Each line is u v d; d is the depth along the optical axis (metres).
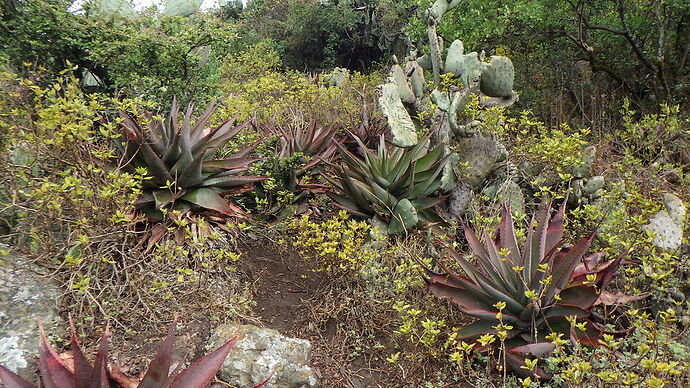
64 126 3.11
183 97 6.73
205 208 4.11
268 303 3.69
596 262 3.34
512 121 5.53
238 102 6.45
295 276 4.01
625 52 7.82
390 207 4.46
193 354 2.99
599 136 6.23
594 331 2.88
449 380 3.03
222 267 3.71
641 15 7.46
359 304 3.55
